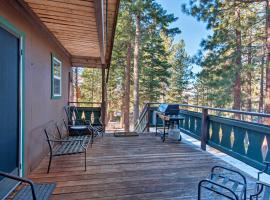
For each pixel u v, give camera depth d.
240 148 3.89
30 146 3.52
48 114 4.72
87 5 2.84
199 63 11.36
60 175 3.43
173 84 22.77
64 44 5.63
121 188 3.01
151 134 6.88
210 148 5.25
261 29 10.86
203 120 5.06
